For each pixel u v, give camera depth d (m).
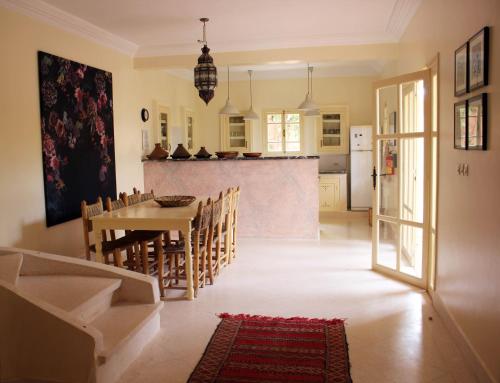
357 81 8.63
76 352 2.54
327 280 4.45
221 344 3.08
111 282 3.37
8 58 3.92
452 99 3.16
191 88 8.77
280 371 2.72
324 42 5.75
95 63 5.30
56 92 4.54
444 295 3.40
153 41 5.85
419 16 4.30
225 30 5.33
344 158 8.96
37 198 4.30
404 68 5.20
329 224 7.69
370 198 8.44
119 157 5.90
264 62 5.95
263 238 6.47
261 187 6.43
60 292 3.16
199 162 6.55
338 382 2.58
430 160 3.97
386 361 2.81
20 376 2.62
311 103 7.63
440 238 3.56
